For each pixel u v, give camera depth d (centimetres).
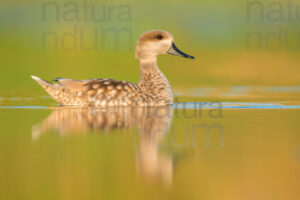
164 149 1076
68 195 826
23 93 1983
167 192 843
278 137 1172
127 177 907
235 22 3744
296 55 3169
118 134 1205
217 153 1047
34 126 1288
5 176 903
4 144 1107
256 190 852
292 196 838
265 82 2344
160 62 2964
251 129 1263
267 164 972
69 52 3181
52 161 982
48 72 2573
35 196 823
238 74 2606
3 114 1476
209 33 3600
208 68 2802
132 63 2928
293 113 1494
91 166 955
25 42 3344
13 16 3684
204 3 3984
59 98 1616
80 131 1234
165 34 1675
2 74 2494
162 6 3888
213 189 854
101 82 1603
